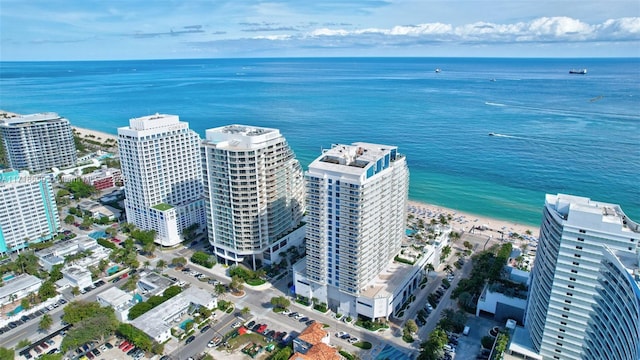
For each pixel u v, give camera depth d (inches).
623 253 4658.0
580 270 4936.0
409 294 7554.1
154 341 6264.8
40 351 6205.7
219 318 6939.0
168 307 6929.1
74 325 6382.9
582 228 4800.7
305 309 7194.9
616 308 4520.2
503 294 6761.8
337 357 5565.9
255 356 6063.0
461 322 6545.3
